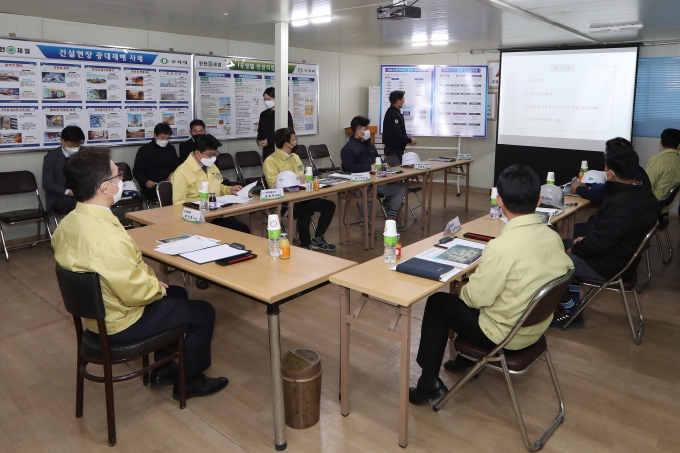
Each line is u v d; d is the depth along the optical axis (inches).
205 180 162.9
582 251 125.6
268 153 250.2
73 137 192.4
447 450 87.1
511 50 313.4
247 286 84.6
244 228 173.0
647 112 285.6
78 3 176.2
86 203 82.6
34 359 117.4
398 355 119.3
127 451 86.6
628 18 207.5
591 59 290.5
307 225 194.7
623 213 118.6
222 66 267.4
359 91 355.3
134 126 237.3
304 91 313.6
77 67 215.0
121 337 86.5
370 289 84.0
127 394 103.3
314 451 86.6
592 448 87.7
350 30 238.4
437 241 112.3
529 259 80.9
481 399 102.0
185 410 98.0
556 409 99.0
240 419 95.4
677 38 266.5
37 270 176.4
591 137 297.4
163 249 103.8
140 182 224.5
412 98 332.8
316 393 92.6
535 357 87.7
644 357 119.6
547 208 152.1
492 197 136.0
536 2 176.7
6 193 195.2
